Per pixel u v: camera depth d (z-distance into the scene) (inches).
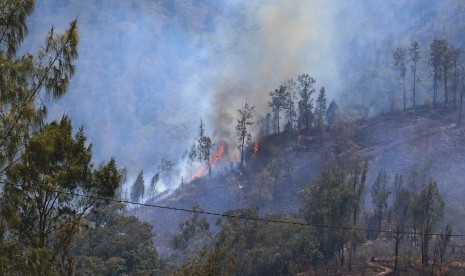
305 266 2785.4
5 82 574.9
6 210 580.4
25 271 525.3
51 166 697.0
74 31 641.0
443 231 3083.2
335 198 2910.9
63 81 625.6
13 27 596.7
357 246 3065.9
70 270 798.5
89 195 802.2
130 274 2925.7
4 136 579.5
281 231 2992.1
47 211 713.6
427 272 2475.4
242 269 2854.3
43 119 618.2
